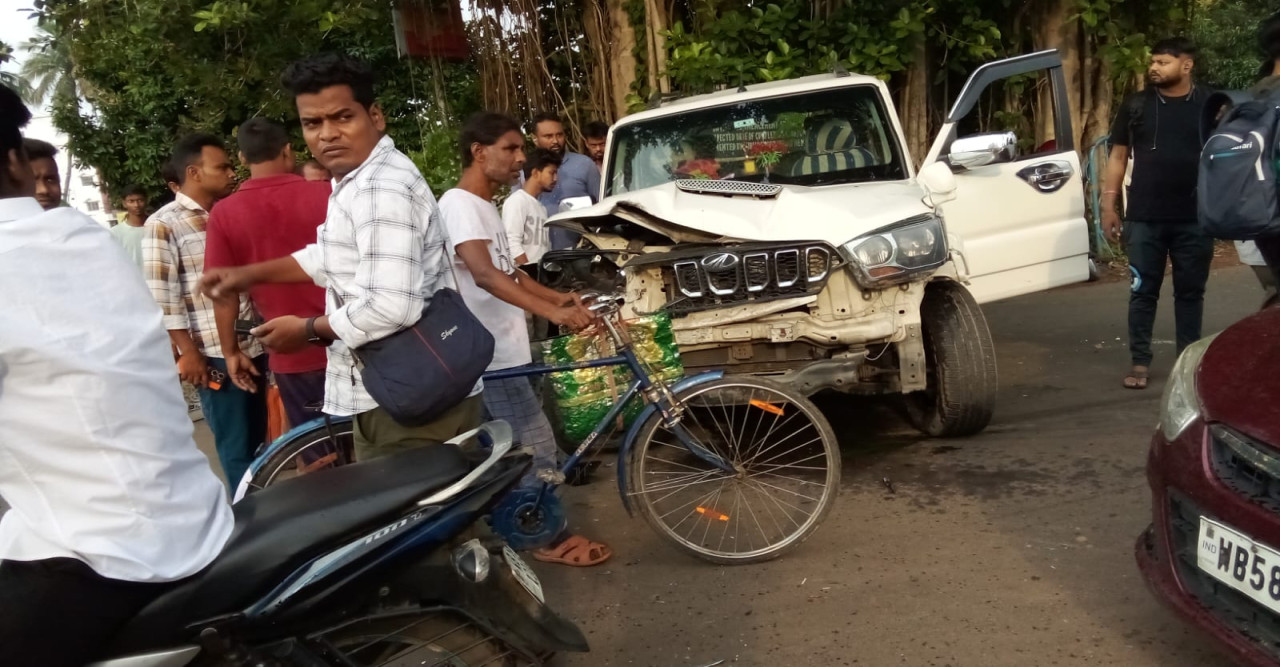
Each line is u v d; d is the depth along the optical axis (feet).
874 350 14.65
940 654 9.69
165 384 6.29
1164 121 16.69
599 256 15.78
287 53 28.99
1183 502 8.52
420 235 8.48
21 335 5.59
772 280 13.78
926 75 29.58
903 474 14.76
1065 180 17.79
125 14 29.43
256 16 27.17
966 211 16.70
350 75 8.62
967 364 15.20
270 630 6.81
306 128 8.70
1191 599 8.34
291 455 11.09
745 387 11.70
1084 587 10.75
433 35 30.17
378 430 9.57
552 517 11.55
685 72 27.09
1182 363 9.59
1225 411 8.29
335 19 27.78
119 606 6.24
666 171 18.52
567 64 31.45
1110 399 17.48
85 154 51.39
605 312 11.33
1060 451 15.05
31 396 5.76
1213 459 8.27
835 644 10.07
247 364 12.78
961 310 15.37
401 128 41.88
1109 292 26.71
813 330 13.88
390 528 7.07
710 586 11.67
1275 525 7.42
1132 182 17.31
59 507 5.99
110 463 5.97
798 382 12.76
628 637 10.65
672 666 9.96
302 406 12.82
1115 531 12.05
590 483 15.64
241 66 28.89
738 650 10.17
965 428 15.79
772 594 11.31
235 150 34.19
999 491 13.70
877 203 14.43
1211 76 51.78
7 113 5.93
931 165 15.67
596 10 30.25
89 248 5.98
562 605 11.55
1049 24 29.68
